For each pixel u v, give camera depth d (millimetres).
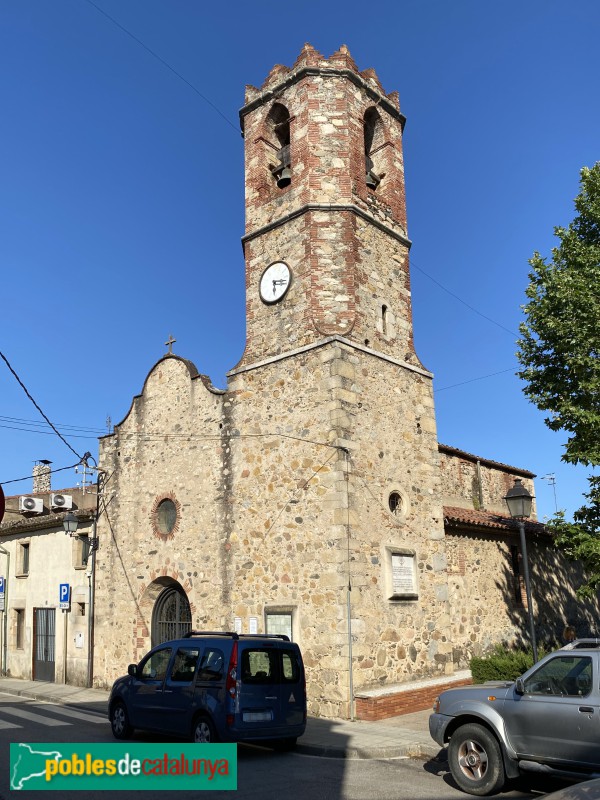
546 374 16438
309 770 9867
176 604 18344
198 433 18094
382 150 18891
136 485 19641
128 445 20234
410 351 17703
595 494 15477
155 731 11398
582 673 8375
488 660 15352
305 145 17234
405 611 15344
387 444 16047
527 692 8695
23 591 24047
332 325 15984
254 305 17469
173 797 8359
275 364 16500
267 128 18703
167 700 11281
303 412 15609
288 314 16625
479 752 8812
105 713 15523
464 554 19094
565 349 15781
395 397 16703
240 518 16406
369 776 9523
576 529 15328
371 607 14453
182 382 18953
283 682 10914
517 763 8617
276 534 15484
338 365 15219
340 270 16375
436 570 16594
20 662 23422
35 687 20469
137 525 19297
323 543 14484
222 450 17312
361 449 15219
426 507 16828
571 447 15453
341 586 13938
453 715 9148
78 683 20547
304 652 14203
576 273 15820
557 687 8516
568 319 15688
